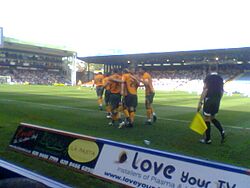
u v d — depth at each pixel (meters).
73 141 4.99
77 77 69.44
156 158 3.92
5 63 64.31
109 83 9.29
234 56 43.25
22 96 21.25
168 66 56.09
